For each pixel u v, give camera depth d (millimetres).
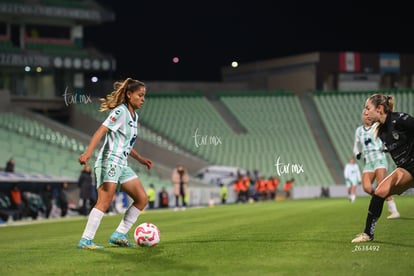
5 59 85625
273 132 101250
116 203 58906
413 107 104938
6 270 14945
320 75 108500
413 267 13898
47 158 71562
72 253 17672
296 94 111688
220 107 106125
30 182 53875
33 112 83625
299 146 98938
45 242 22766
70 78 92812
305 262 14891
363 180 31750
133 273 13930
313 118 104750
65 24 92062
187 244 19469
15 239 25859
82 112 89375
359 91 108750
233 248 18031
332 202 59688
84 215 52406
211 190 77062
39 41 91250
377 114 18016
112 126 18250
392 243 18453
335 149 98875
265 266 14406
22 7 85250
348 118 104375
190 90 112938
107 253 17453
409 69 112438
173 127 97625
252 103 106625
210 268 14312
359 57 110125
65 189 53062
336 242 19047
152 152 87562
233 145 97375
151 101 102250
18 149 71062
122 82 18672
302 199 78875
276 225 28000
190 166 87438
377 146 31156
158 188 74562
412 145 17812
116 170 18562
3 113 81312
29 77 90750
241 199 78062
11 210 47531
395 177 18344
